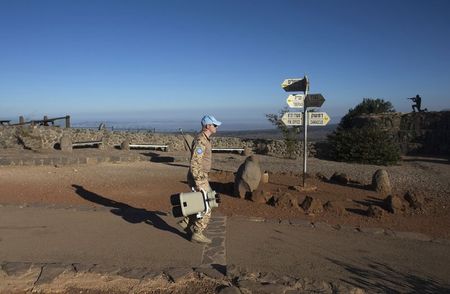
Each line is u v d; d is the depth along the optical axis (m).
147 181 11.45
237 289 4.62
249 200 9.12
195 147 5.84
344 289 4.73
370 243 6.38
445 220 8.05
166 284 4.79
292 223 7.25
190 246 5.91
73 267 5.00
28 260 5.24
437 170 16.45
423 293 4.75
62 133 20.50
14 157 14.29
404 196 9.31
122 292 4.71
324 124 10.48
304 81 10.42
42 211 7.62
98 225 6.82
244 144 23.84
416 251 6.09
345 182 12.02
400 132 24.36
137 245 5.89
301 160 19.91
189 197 5.76
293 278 4.92
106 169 13.62
